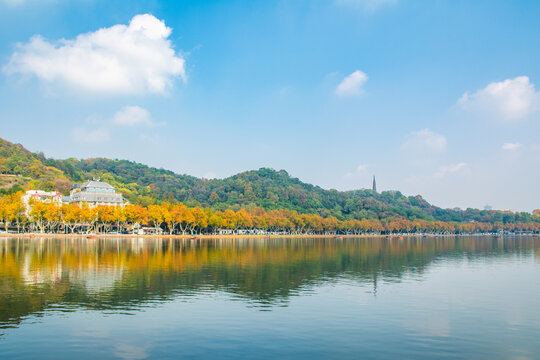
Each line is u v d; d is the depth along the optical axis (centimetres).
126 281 7544
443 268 10675
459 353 4106
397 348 4206
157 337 4388
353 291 7031
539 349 4247
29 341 4206
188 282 7588
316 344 4269
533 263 12206
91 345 4119
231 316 5238
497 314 5575
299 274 9000
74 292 6469
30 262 9975
